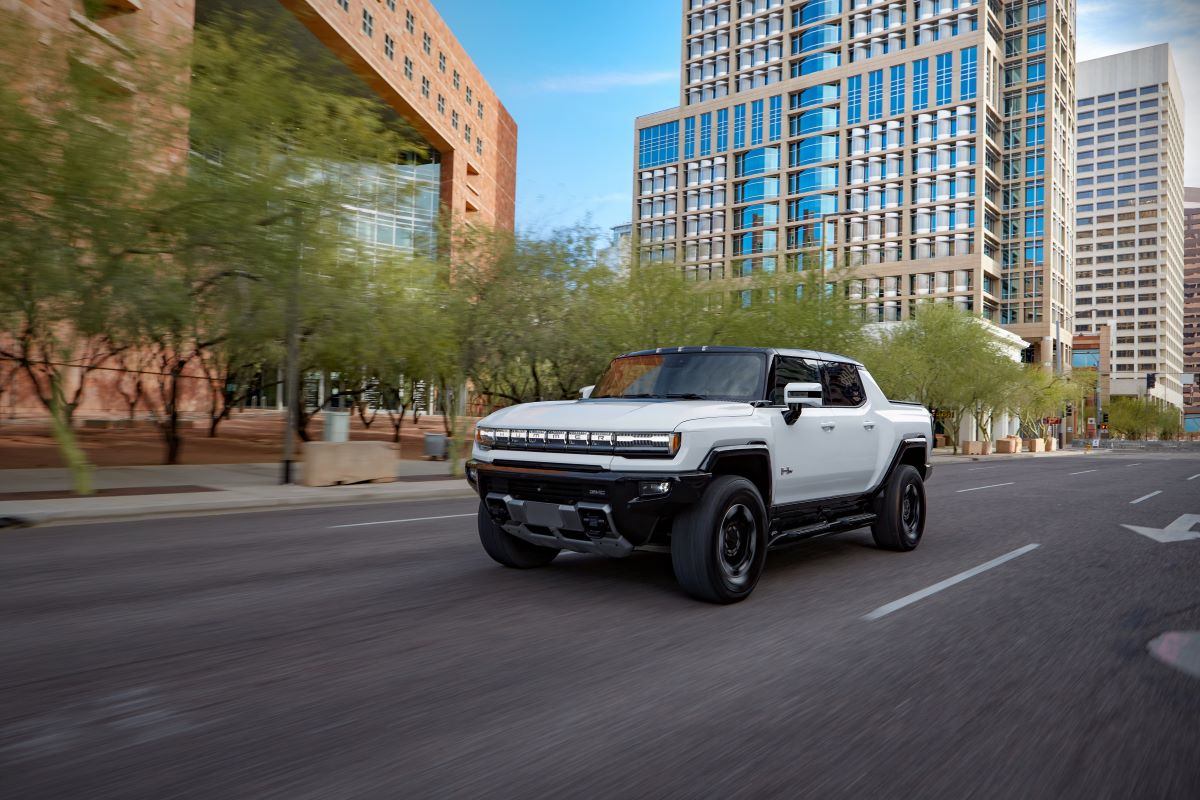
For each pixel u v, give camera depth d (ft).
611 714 10.69
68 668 12.41
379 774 8.72
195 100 36.04
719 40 291.99
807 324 77.05
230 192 36.83
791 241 265.75
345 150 41.96
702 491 16.47
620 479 16.19
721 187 283.79
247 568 21.33
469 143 221.87
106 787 8.31
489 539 20.43
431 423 161.58
